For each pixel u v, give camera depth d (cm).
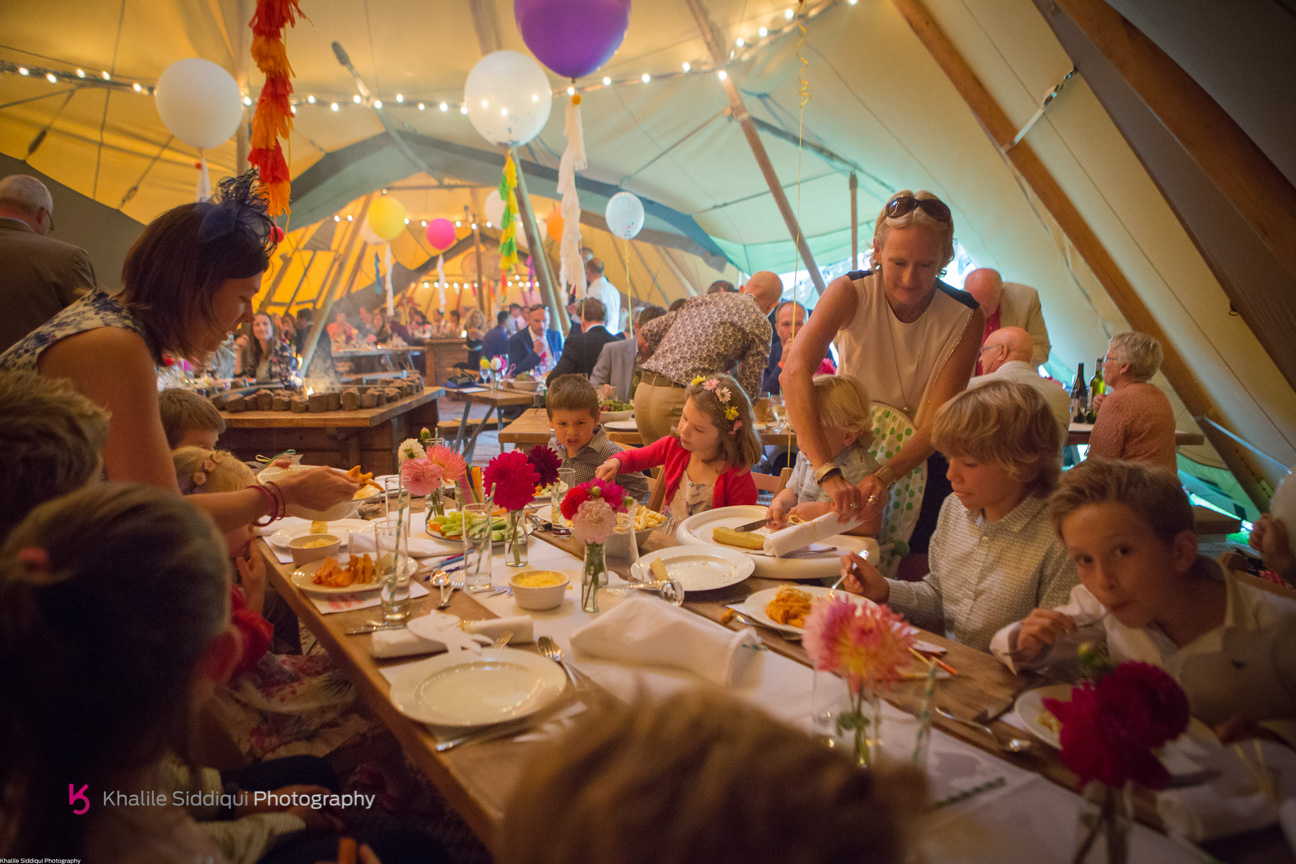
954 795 81
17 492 81
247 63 575
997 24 354
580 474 261
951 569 149
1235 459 422
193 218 129
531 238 724
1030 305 427
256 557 177
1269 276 250
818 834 30
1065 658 109
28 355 121
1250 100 179
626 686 106
